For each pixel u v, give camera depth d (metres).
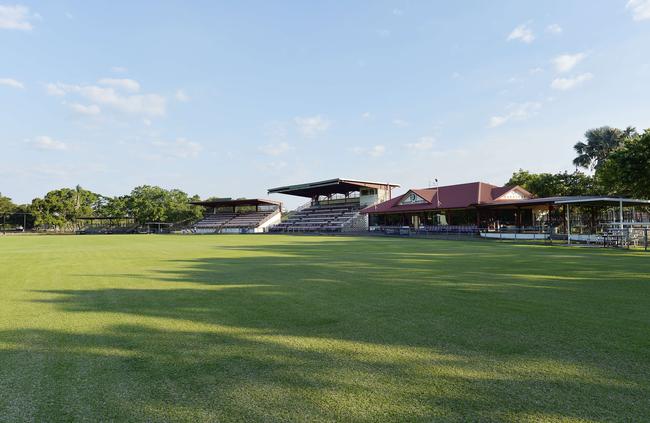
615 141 39.62
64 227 79.81
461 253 16.33
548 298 6.48
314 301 6.43
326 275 9.73
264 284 8.34
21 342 4.29
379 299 6.53
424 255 15.48
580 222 32.84
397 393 2.92
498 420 2.50
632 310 5.57
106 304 6.35
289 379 3.20
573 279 8.59
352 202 63.12
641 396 2.83
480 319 5.11
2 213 77.81
